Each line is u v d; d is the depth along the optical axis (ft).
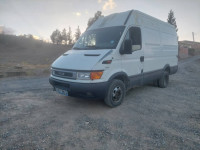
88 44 15.20
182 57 107.55
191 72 42.63
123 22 14.92
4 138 8.94
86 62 12.16
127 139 8.97
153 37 18.49
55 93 18.45
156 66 19.60
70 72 12.32
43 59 74.38
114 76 12.97
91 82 11.68
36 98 16.47
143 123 10.98
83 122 11.02
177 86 23.48
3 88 20.59
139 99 16.49
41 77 30.17
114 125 10.63
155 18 19.71
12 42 136.56
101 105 14.43
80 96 12.40
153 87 22.35
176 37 25.59
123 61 14.03
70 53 14.67
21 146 8.22
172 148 8.20
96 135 9.37
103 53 12.64
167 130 10.04
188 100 16.34
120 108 13.75
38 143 8.50
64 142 8.63
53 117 11.83
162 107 14.19
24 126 10.39
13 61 62.03
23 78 28.58
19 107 13.84
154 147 8.27
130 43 12.91
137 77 16.12
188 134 9.59
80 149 8.05
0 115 12.11
